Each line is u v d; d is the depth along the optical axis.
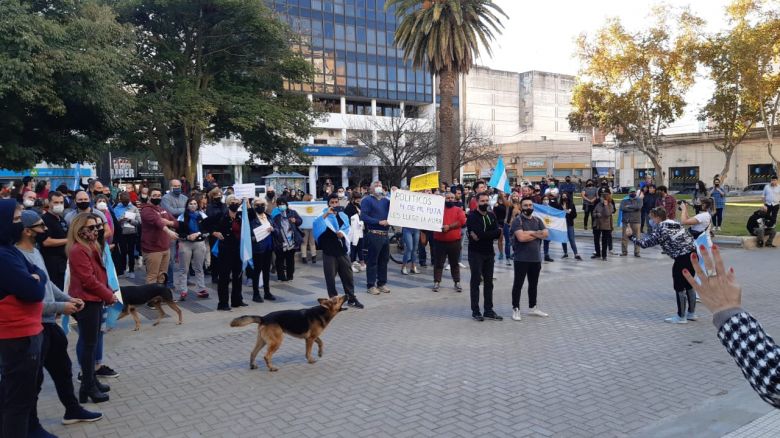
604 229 14.69
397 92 58.38
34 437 4.36
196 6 24.42
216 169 48.91
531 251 8.36
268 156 28.59
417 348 7.00
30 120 17.41
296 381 5.85
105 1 23.59
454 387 5.58
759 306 8.88
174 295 10.62
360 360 6.54
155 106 22.91
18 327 3.85
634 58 33.41
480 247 8.42
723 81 32.84
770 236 16.45
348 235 9.77
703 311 8.86
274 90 29.41
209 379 5.95
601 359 6.44
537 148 74.38
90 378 5.23
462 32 22.50
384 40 57.34
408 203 10.52
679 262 7.96
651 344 7.04
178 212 11.91
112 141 24.14
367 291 10.85
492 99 84.69
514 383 5.68
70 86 16.67
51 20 16.47
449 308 9.41
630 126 38.59
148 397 5.44
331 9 53.41
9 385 3.87
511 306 9.48
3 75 14.55
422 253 14.32
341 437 4.47
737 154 52.53
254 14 25.22
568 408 5.00
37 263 4.46
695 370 6.00
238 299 9.59
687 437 4.29
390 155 42.88
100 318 5.22
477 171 45.59
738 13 30.55
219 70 28.02
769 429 4.35
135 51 22.08
